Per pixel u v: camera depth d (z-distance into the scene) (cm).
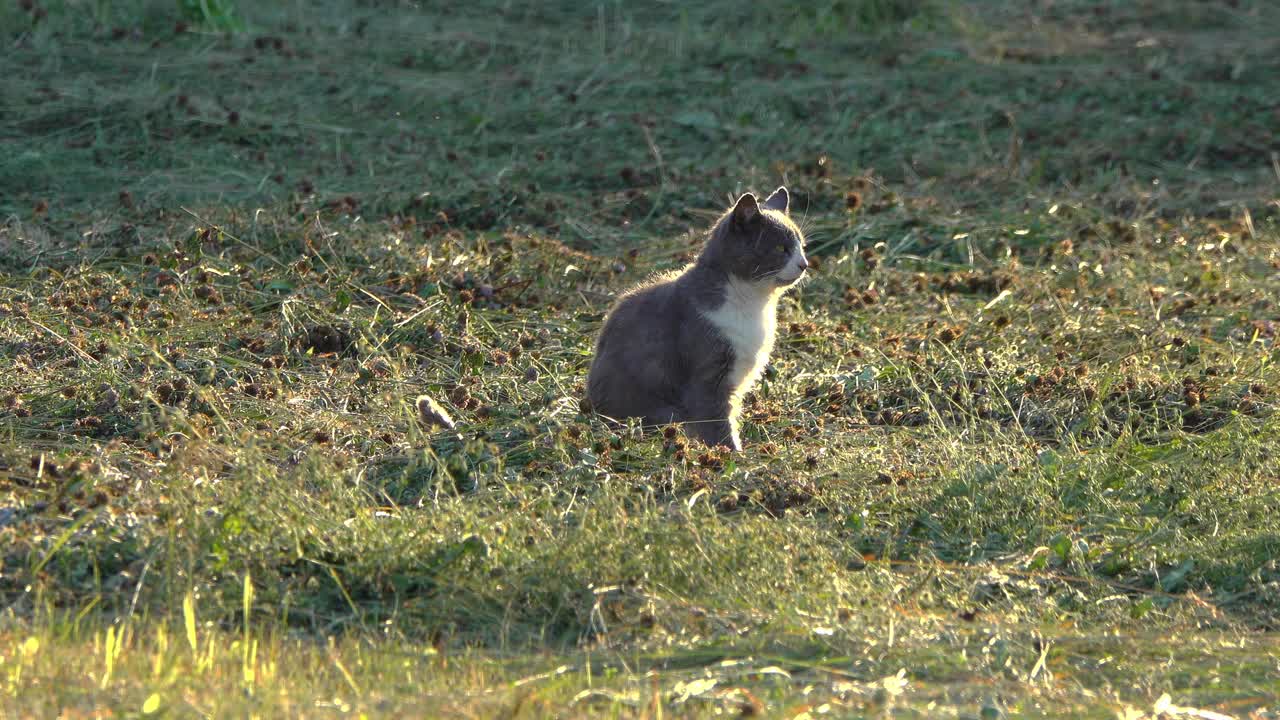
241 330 1939
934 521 1430
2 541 1230
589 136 3055
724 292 1672
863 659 1105
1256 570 1330
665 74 3481
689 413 1678
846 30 3972
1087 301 2152
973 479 1481
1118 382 1814
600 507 1316
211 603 1173
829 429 1712
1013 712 1017
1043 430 1744
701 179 2808
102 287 2042
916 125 3278
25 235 2245
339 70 3322
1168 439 1689
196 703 981
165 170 2677
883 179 2969
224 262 2162
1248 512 1444
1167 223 2672
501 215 2567
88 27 3388
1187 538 1414
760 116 3256
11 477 1408
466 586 1222
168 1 3588
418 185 2681
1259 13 4422
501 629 1168
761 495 1459
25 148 2691
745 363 1694
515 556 1249
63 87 3011
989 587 1309
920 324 2089
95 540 1242
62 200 2508
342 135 2955
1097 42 4041
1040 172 2972
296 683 1040
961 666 1102
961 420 1766
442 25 3809
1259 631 1244
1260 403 1759
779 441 1686
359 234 2288
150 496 1335
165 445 1501
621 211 2675
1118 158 3139
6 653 1046
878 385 1841
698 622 1171
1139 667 1130
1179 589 1329
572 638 1170
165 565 1198
